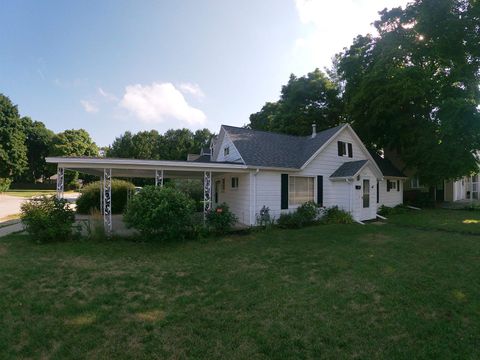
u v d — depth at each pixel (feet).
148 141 187.62
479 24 52.80
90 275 19.67
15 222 45.19
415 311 14.14
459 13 54.19
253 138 49.67
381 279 18.56
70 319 13.47
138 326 12.78
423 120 58.95
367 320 13.26
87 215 55.67
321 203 47.62
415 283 17.80
